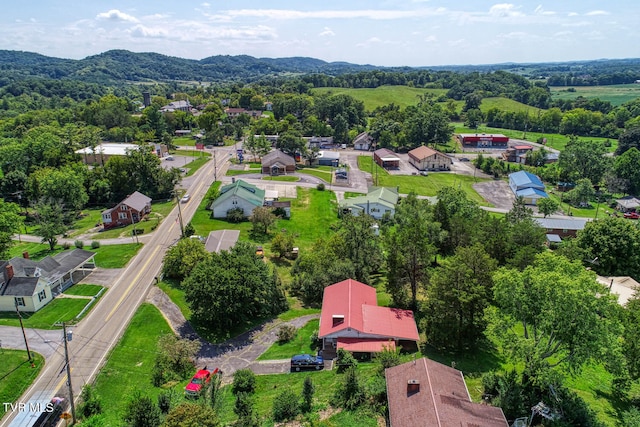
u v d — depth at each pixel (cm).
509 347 3581
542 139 19212
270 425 3356
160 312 5644
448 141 19175
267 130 18625
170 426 2825
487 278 4741
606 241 7000
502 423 2909
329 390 3894
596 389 4138
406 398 3127
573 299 3247
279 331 5212
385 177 13450
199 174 12788
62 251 7394
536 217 10131
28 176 11188
